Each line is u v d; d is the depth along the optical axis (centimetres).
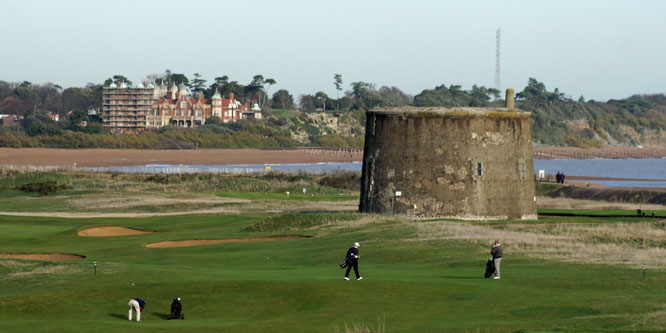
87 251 18975
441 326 8625
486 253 15125
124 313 10200
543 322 8706
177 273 12662
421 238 17325
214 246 18938
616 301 9756
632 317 8700
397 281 11125
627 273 11869
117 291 11188
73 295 10969
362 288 10694
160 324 9300
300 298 10394
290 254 16688
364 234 18825
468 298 10169
